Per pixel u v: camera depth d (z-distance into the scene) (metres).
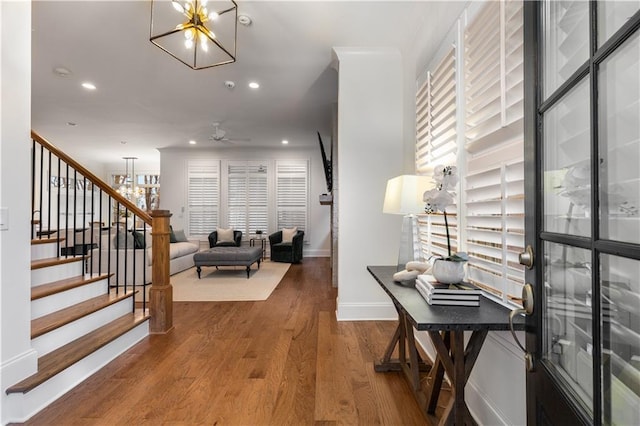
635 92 0.57
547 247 0.89
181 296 4.31
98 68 3.69
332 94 4.56
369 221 3.32
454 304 1.43
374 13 2.70
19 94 1.81
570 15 0.80
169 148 8.20
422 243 2.67
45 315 2.30
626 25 0.57
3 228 1.71
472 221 1.75
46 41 3.12
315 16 2.75
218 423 1.67
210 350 2.56
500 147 1.52
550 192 0.87
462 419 1.33
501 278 1.47
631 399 0.60
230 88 4.30
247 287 4.84
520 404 1.35
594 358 0.66
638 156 0.57
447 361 1.38
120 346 2.49
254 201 8.39
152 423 1.67
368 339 2.79
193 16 2.22
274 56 3.44
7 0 1.75
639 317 0.58
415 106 2.88
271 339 2.80
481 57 1.66
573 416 0.71
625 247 0.57
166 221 3.02
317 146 8.12
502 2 1.43
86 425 1.66
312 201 8.38
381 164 3.33
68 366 1.96
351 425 1.66
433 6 2.40
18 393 1.70
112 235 4.98
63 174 8.95
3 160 1.72
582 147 0.74
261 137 7.15
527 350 0.96
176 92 4.43
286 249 7.28
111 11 2.66
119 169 10.07
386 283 1.93
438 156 2.28
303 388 2.01
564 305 0.83
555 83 0.87
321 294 4.43
